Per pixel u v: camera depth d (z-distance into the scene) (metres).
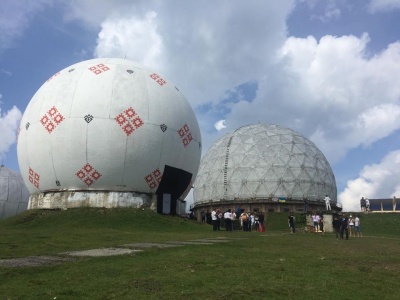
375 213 60.16
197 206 74.12
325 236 29.80
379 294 9.32
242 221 34.56
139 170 33.91
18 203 60.88
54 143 33.28
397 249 20.42
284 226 52.41
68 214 32.31
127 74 35.75
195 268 11.14
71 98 33.62
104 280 9.48
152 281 9.42
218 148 76.81
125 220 31.23
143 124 33.78
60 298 7.97
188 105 39.25
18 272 10.18
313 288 9.44
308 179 69.62
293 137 74.38
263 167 69.31
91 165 33.00
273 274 10.82
